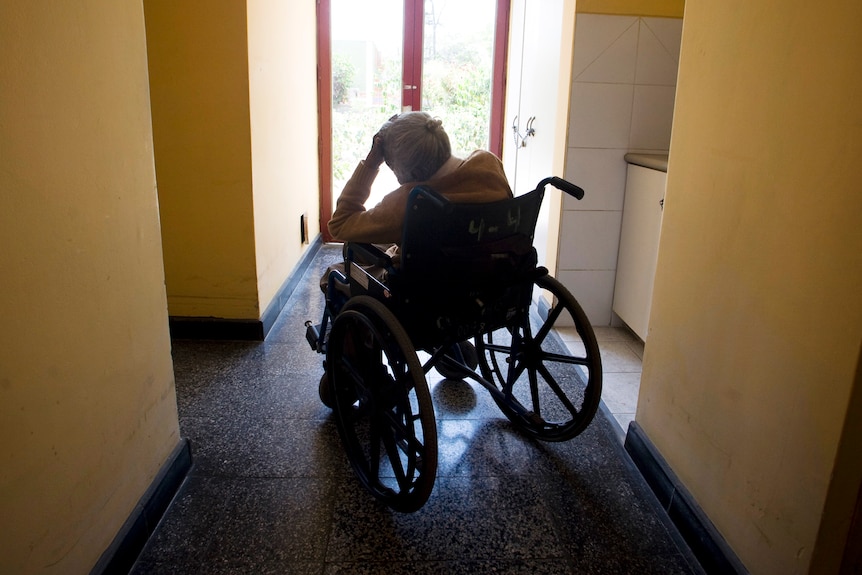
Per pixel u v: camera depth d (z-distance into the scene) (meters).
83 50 1.28
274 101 3.10
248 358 2.68
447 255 1.59
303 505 1.75
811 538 1.17
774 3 1.28
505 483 1.86
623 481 1.88
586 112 2.76
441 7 4.47
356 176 1.81
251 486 1.83
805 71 1.18
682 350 1.68
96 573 1.35
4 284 1.04
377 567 1.53
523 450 2.03
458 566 1.54
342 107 4.59
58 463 1.21
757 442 1.33
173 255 2.78
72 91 1.24
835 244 1.10
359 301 1.71
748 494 1.37
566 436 1.93
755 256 1.34
